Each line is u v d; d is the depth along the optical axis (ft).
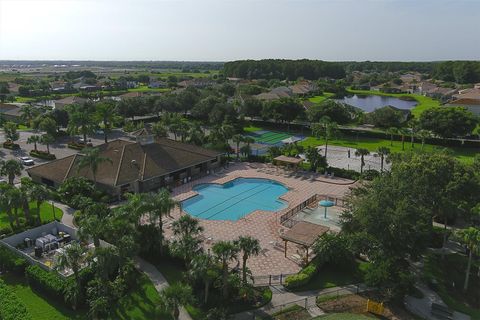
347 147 334.03
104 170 220.23
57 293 118.83
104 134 379.35
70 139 366.84
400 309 118.83
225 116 389.80
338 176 252.42
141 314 114.42
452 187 145.18
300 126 406.21
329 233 148.46
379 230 129.08
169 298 102.32
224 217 193.26
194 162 249.14
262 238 166.30
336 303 120.88
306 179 247.91
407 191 146.92
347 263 139.13
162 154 242.58
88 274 124.77
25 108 433.89
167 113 387.34
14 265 135.64
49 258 147.02
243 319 112.57
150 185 224.33
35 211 190.29
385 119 399.24
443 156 161.17
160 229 146.82
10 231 163.02
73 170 225.97
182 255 130.41
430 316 116.06
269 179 248.32
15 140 332.39
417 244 131.34
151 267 140.77
